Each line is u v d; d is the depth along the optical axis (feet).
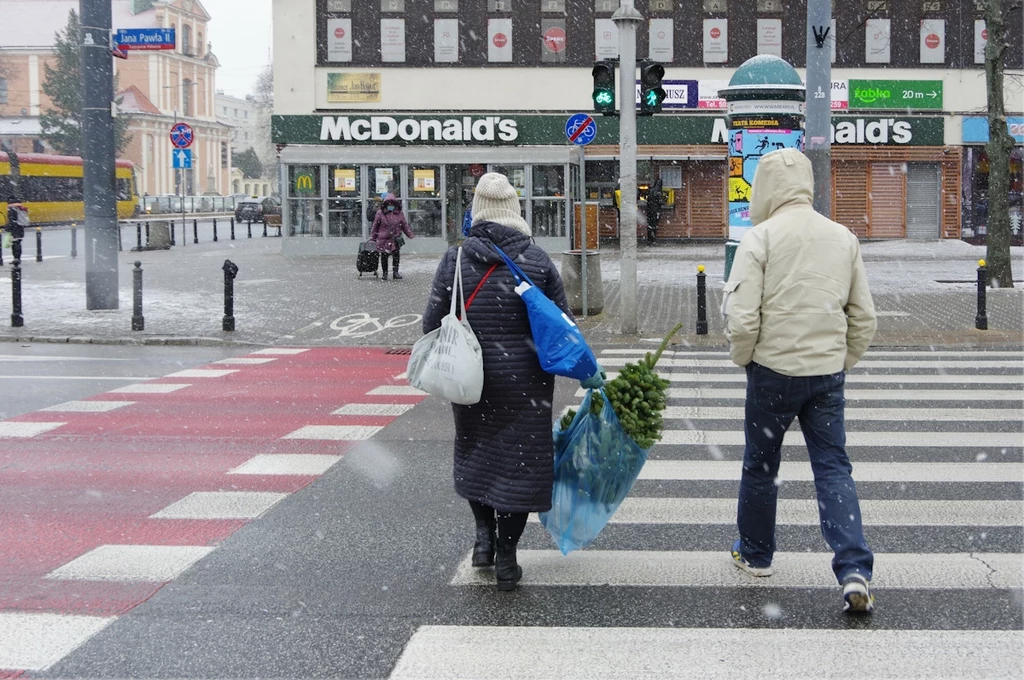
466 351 16.34
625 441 17.38
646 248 110.22
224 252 109.40
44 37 312.29
